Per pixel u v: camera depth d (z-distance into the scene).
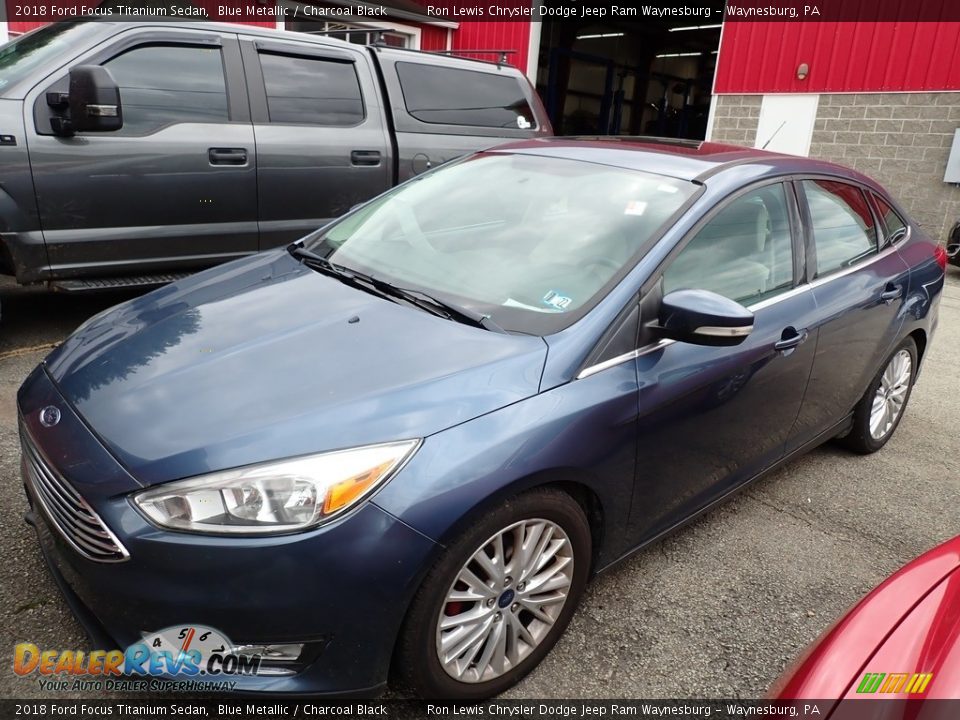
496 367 2.05
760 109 11.19
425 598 1.83
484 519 1.89
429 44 11.99
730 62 11.35
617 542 2.37
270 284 2.64
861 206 3.46
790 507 3.29
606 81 18.81
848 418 3.57
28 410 2.15
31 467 2.07
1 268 4.22
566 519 2.11
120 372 2.12
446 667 1.95
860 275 3.26
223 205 4.73
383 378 1.99
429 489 1.79
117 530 1.74
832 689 1.45
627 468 2.24
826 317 2.97
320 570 1.71
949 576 1.66
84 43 4.22
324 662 1.79
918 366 3.99
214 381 2.01
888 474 3.68
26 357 4.28
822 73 10.52
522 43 12.53
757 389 2.68
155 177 4.42
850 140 10.47
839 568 2.85
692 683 2.22
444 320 2.30
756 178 2.84
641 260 2.37
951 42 9.48
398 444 1.82
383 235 2.93
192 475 1.75
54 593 2.34
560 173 2.94
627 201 2.66
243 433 1.81
